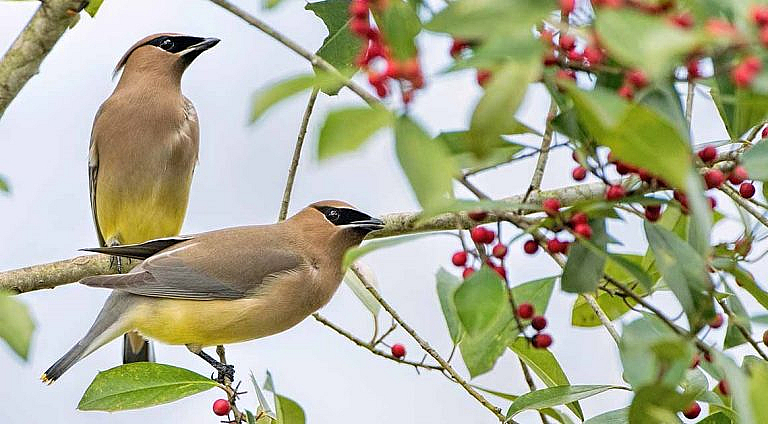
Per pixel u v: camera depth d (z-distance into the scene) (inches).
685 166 176.6
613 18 157.2
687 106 267.6
